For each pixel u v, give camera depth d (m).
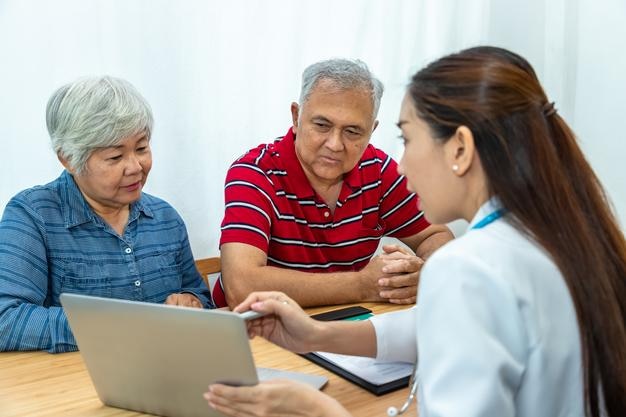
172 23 2.18
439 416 0.77
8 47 1.96
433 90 0.88
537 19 2.84
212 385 0.96
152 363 1.00
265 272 1.70
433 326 0.80
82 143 1.46
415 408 1.09
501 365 0.77
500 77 0.85
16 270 1.47
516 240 0.84
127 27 2.12
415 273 1.68
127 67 2.14
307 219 1.91
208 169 2.35
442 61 0.91
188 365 0.97
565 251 0.83
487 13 2.94
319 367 1.25
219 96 2.32
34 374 1.23
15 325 1.34
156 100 2.21
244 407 0.95
